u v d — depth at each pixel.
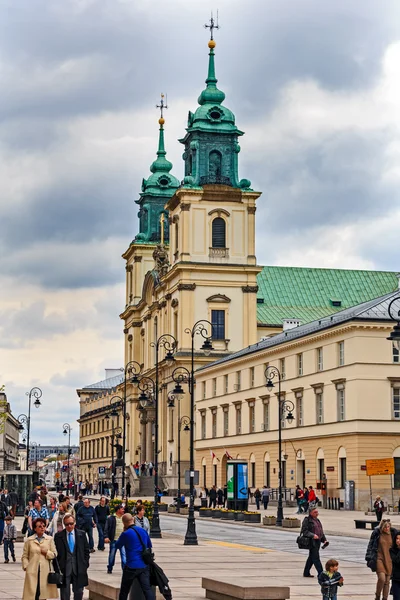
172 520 75.62
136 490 125.44
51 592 24.34
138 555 23.39
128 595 24.73
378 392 79.06
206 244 127.31
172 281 130.62
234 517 73.50
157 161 161.75
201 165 129.38
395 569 25.44
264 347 97.38
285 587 24.81
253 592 24.52
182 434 121.12
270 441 95.62
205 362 123.88
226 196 128.12
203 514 79.88
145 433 140.25
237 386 105.94
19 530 55.66
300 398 90.06
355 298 137.88
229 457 106.19
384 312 80.19
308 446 87.38
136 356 153.62
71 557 24.95
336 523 64.44
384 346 79.50
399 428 78.94
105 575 28.58
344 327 80.62
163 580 23.34
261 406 98.75
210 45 133.88
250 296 127.31
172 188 160.75
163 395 131.25
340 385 81.81
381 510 64.56
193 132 129.75
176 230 131.00
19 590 29.34
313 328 89.69
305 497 78.19
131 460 148.75
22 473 74.69
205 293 126.38
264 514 78.00
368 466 74.88
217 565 37.31
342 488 80.81
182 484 119.88
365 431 78.44
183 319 125.31
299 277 139.00
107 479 161.25
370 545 26.39
